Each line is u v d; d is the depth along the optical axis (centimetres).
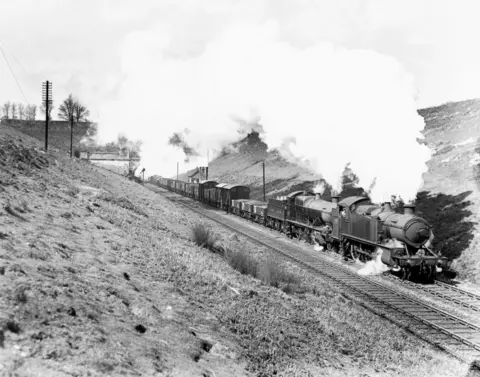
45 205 1683
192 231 2358
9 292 776
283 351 1082
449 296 2045
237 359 934
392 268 2408
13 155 2569
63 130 16438
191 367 800
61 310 792
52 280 905
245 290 1450
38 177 2339
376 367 1179
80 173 3831
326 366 1089
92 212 1927
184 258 1630
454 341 1513
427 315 1766
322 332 1327
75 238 1363
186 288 1265
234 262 1888
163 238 1972
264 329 1170
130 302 989
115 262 1254
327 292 1862
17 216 1354
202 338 965
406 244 2331
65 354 666
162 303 1073
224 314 1165
